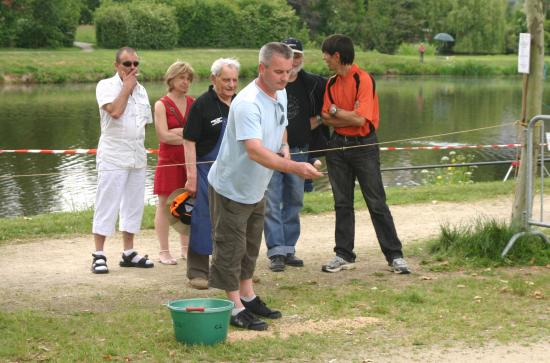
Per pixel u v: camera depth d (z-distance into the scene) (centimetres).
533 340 704
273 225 976
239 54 7669
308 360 658
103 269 977
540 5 1027
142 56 6869
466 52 10031
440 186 1694
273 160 684
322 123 1011
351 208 974
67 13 7669
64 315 792
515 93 5797
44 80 5856
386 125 3819
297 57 972
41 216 1370
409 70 8156
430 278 928
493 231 1020
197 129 882
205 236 880
